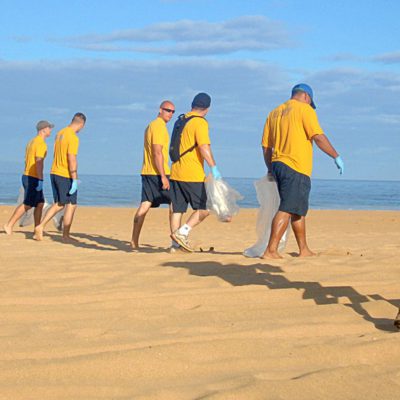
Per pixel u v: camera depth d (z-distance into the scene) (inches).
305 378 175.3
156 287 301.1
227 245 548.4
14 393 167.0
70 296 280.2
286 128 406.3
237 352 200.1
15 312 251.6
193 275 331.0
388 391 169.0
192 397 164.9
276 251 404.5
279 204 431.2
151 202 507.8
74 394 167.3
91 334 222.2
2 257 403.2
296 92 418.6
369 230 794.8
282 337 219.6
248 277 322.7
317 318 240.5
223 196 452.4
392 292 291.9
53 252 446.9
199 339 214.1
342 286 300.7
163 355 194.9
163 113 499.8
